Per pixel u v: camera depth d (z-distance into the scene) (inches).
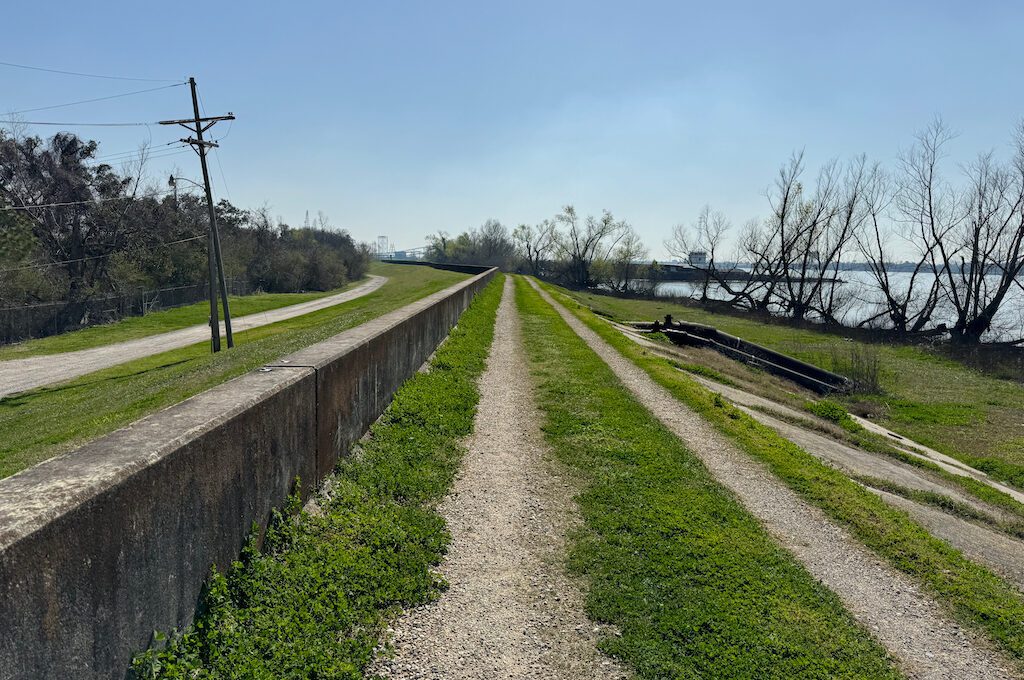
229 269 2042.3
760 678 148.4
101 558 101.0
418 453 270.4
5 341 1194.0
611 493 249.3
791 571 201.3
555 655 152.6
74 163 1574.8
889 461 437.7
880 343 1323.8
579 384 443.2
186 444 127.3
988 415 706.2
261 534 164.6
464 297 841.5
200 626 128.7
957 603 195.9
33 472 105.2
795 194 1827.0
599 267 3053.6
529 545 207.3
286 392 182.2
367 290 2694.4
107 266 1573.6
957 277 1560.0
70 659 93.8
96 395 647.8
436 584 177.8
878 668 157.2
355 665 138.3
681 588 183.9
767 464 309.0
